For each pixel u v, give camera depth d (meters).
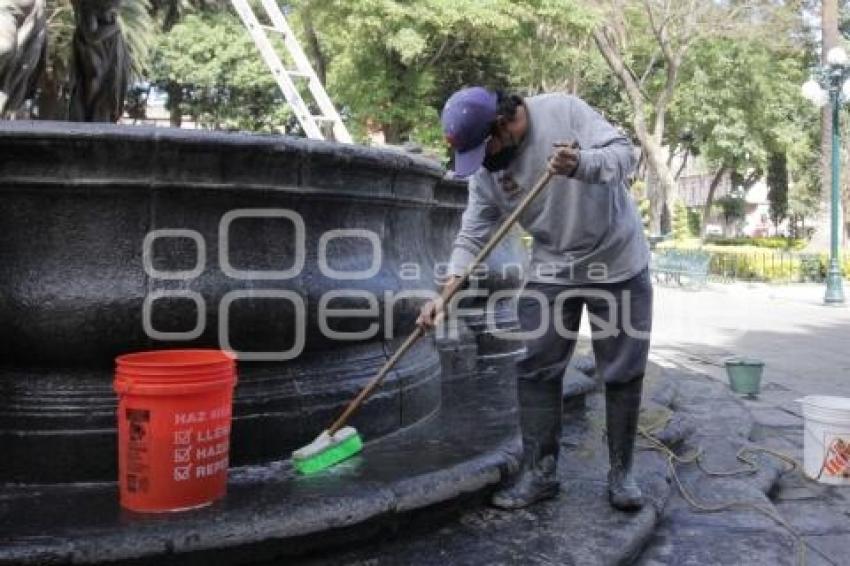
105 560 2.47
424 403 4.21
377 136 23.86
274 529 2.65
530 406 3.43
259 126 27.33
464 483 3.17
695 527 3.54
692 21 27.11
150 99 28.92
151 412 2.72
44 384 3.11
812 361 9.51
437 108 23.78
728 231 54.94
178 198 3.19
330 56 23.39
